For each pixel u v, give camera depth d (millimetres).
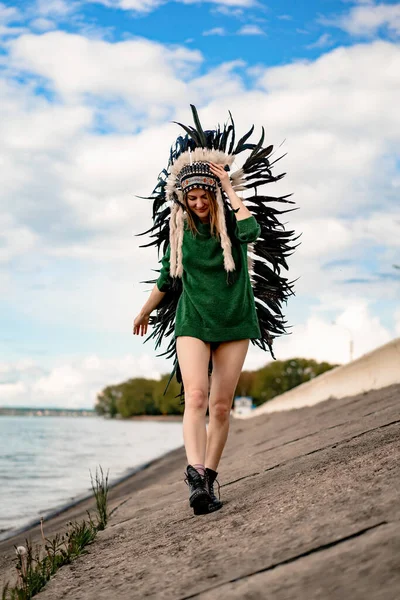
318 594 1701
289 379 109688
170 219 3615
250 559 2152
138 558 2748
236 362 3533
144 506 4934
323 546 2018
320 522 2279
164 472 9156
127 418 144500
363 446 3715
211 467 3592
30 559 2910
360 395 10586
